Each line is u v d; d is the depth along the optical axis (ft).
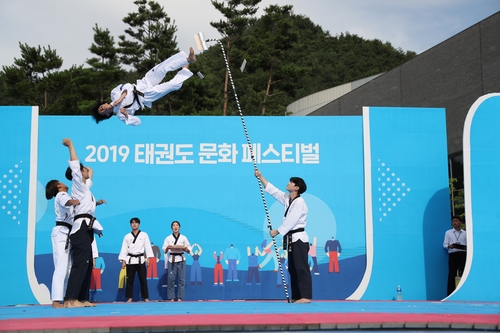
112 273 35.94
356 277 36.52
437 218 37.22
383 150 37.47
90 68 96.32
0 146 35.96
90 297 35.60
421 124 37.78
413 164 37.52
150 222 36.42
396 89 57.57
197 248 36.40
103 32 98.78
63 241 27.48
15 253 35.22
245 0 99.09
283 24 100.01
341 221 36.91
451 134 49.90
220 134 37.22
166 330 17.84
